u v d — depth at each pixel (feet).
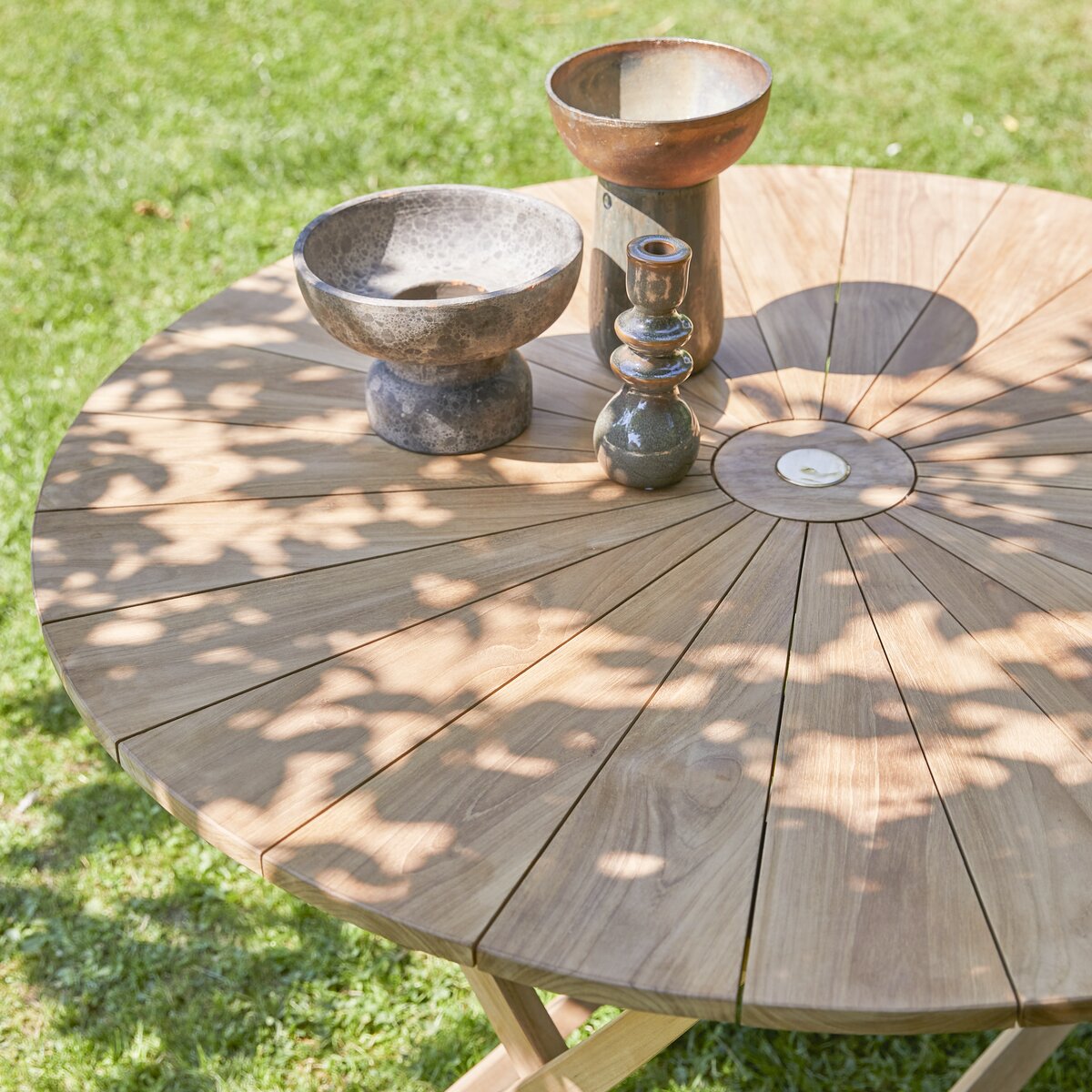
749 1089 6.32
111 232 13.35
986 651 4.12
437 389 5.18
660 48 5.56
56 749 8.14
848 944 3.20
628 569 4.58
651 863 3.44
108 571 4.61
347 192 13.98
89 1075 6.47
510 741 3.85
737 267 6.55
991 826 3.50
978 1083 5.48
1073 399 5.42
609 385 5.74
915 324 6.02
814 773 3.70
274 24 17.81
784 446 5.25
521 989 4.96
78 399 10.87
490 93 15.83
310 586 4.53
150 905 7.25
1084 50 16.65
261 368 5.86
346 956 6.95
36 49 17.26
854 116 15.25
